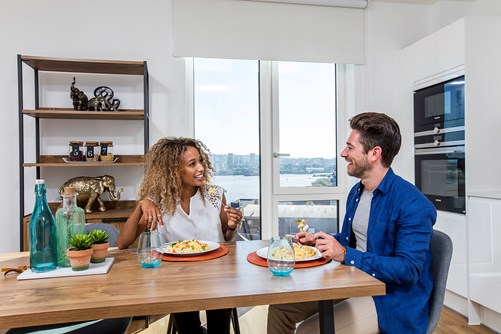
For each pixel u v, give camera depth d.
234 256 1.41
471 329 2.39
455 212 2.64
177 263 1.31
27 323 0.88
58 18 2.88
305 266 1.27
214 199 1.84
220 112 3.31
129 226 1.54
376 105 3.40
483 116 2.53
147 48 3.01
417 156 3.12
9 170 2.82
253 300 0.99
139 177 3.00
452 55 2.64
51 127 2.88
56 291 1.02
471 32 2.53
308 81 3.44
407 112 3.25
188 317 1.68
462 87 2.56
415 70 3.12
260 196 3.37
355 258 1.28
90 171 2.93
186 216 1.74
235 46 3.09
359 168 1.46
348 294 1.05
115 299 0.96
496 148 2.55
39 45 2.86
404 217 1.33
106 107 2.76
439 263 1.34
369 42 3.38
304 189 3.42
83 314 0.90
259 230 3.38
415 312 1.29
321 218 3.48
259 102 3.36
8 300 0.95
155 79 3.03
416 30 3.46
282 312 1.57
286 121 3.40
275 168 3.37
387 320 1.30
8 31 2.82
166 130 3.04
